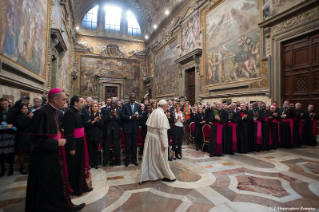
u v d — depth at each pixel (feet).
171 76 68.44
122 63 94.27
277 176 14.82
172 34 68.03
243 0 36.73
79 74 86.63
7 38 20.72
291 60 29.66
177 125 20.20
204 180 14.12
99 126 17.02
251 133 23.04
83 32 91.25
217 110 24.80
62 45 44.88
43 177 8.51
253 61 34.47
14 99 23.47
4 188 13.00
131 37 99.04
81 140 11.86
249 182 13.70
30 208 8.38
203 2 48.47
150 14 89.71
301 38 28.14
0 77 18.88
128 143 18.04
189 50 55.36
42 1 34.09
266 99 32.14
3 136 14.53
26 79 26.96
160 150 14.02
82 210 9.93
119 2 96.02
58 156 9.21
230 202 10.84
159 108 14.66
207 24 47.57
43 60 35.35
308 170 16.12
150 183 13.67
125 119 18.08
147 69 95.04
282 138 24.73
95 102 17.12
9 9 21.11
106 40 93.91
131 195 11.76
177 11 64.34
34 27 29.78
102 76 89.51
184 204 10.64
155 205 10.55
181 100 44.57
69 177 11.44
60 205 8.93
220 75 42.86
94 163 17.31
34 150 8.75
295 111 25.36
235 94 38.04
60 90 9.42
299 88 28.60
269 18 30.78
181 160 19.60
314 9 25.45
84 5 89.15
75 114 11.53
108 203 10.75
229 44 40.19
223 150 21.71
